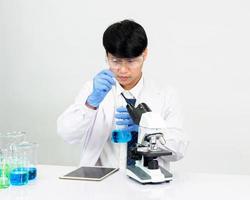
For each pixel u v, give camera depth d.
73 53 3.04
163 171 1.72
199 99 2.90
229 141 2.88
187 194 1.50
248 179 1.73
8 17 3.11
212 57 2.86
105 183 1.65
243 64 2.83
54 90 3.10
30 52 3.11
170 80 2.93
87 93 2.03
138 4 2.92
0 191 1.54
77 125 1.96
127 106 1.87
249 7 2.79
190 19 2.87
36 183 1.65
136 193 1.51
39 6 3.05
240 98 2.85
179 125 2.11
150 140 1.65
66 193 1.51
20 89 3.15
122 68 1.88
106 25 2.97
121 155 2.05
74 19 3.01
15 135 1.73
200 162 2.93
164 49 2.91
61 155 3.12
